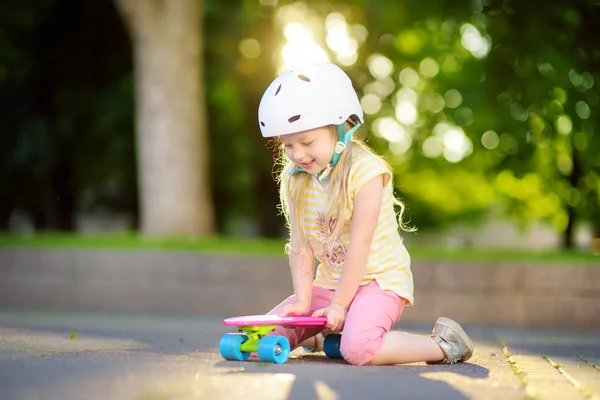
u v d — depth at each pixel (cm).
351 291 505
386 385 403
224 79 1880
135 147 1964
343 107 500
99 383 394
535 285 988
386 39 1991
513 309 993
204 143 1477
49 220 2169
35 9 1880
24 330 711
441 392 388
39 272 1122
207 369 442
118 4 1450
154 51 1441
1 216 2208
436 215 3039
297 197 529
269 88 506
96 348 571
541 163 1825
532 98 1552
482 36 1542
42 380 399
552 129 1647
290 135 498
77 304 1107
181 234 1431
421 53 1997
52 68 2009
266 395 370
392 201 533
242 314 1059
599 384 445
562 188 1878
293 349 552
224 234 2428
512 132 1628
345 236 521
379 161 519
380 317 498
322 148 502
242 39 1833
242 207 2291
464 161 2156
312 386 395
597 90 1548
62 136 1988
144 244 1168
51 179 2108
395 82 2119
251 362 481
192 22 1454
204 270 1070
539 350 666
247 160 2091
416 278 1009
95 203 2236
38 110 2028
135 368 440
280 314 518
